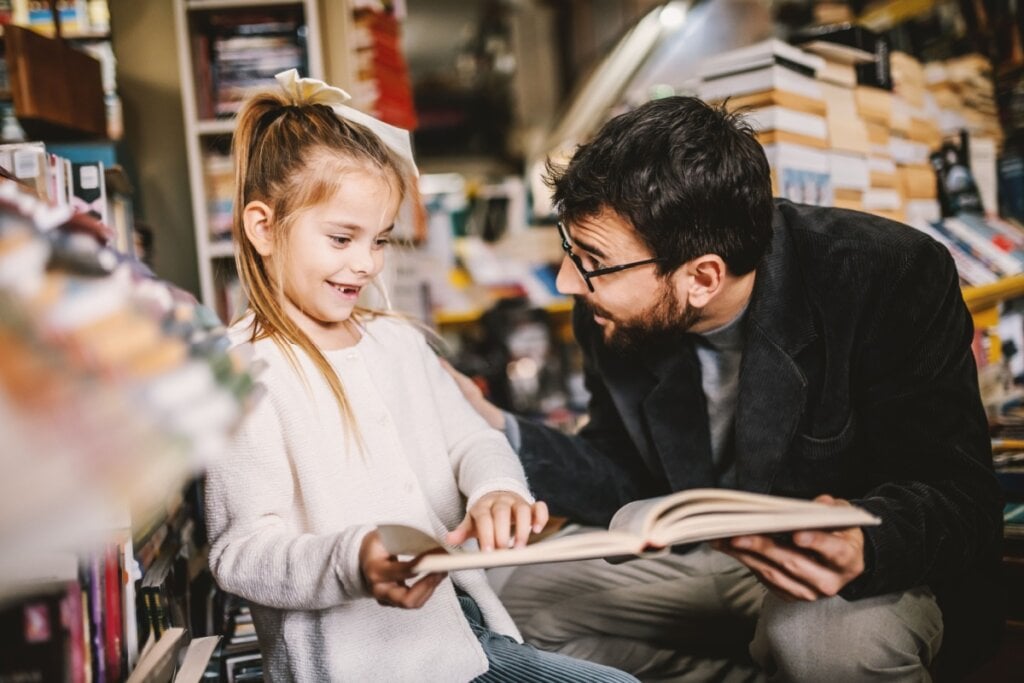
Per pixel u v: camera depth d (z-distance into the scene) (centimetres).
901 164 230
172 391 53
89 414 48
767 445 121
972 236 221
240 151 111
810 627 106
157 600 112
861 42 217
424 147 849
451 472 114
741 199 111
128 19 266
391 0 311
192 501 173
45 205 62
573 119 404
